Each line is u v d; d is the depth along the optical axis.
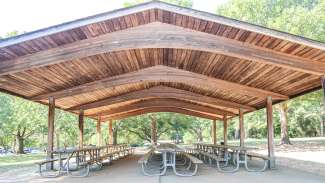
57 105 10.95
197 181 6.73
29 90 8.18
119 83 8.30
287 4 17.31
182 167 9.68
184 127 25.14
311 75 6.77
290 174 7.72
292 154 14.24
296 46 5.45
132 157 14.14
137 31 5.64
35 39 5.19
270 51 5.81
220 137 30.94
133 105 13.93
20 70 5.71
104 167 9.84
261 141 25.78
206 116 15.63
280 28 14.22
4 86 7.60
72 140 25.88
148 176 7.67
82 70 7.32
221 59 6.94
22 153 21.44
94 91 9.34
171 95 10.97
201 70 8.17
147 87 10.97
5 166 11.12
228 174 7.86
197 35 5.66
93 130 23.73
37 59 5.70
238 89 8.70
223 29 5.41
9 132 20.83
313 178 7.00
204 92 10.80
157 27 5.65
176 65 8.17
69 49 5.66
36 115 18.78
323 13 14.26
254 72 7.40
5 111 18.20
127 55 6.94
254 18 16.17
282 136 19.17
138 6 4.98
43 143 27.62
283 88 8.44
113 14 5.00
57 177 7.57
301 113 27.00
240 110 11.74
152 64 8.18
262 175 7.57
